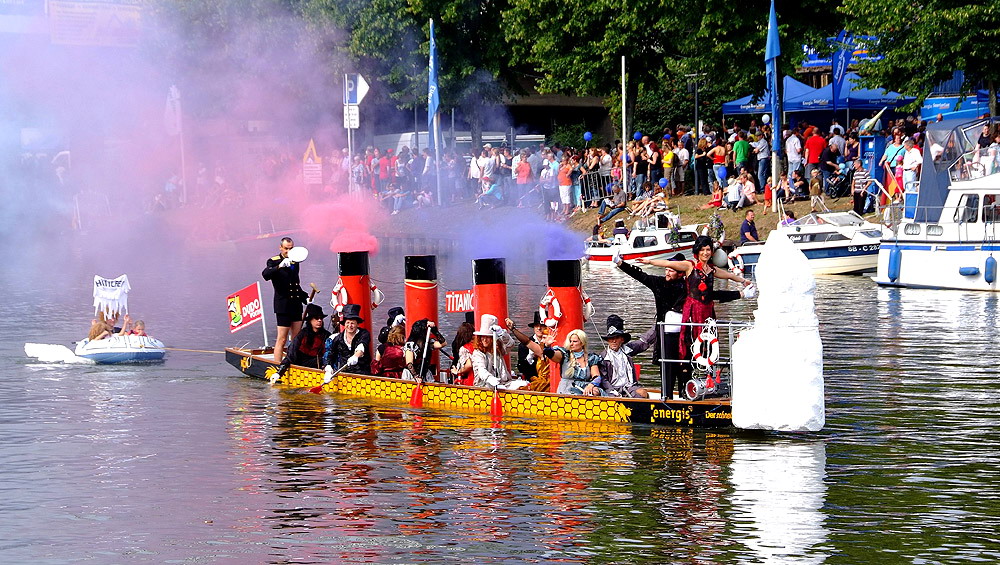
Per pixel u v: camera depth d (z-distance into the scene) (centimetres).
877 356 3491
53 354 3712
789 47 6956
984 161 5278
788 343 2508
